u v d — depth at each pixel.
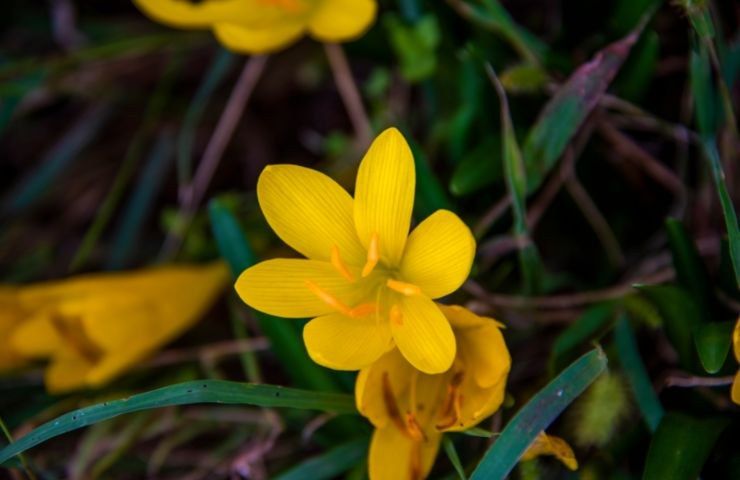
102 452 0.62
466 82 0.61
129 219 0.67
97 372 0.59
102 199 0.71
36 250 0.69
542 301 0.58
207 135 0.71
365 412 0.52
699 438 0.53
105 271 0.68
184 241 0.66
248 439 0.61
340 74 0.65
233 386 0.53
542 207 0.61
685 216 0.61
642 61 0.58
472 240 0.50
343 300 0.52
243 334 0.62
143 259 0.69
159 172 0.68
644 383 0.55
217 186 0.71
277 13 0.59
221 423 0.62
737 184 0.60
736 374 0.52
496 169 0.59
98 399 0.62
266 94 0.71
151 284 0.61
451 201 0.61
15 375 0.63
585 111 0.56
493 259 0.60
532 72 0.59
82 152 0.71
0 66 0.68
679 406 0.56
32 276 0.69
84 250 0.66
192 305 0.62
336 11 0.59
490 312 0.58
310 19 0.60
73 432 0.63
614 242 0.61
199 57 0.71
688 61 0.61
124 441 0.61
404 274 0.52
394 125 0.59
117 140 0.71
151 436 0.62
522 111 0.60
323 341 0.51
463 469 0.55
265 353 0.65
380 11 0.64
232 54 0.65
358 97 0.65
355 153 0.66
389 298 0.52
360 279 0.53
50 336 0.60
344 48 0.65
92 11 0.71
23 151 0.72
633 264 0.62
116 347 0.60
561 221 0.62
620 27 0.59
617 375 0.55
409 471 0.53
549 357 0.58
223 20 0.59
